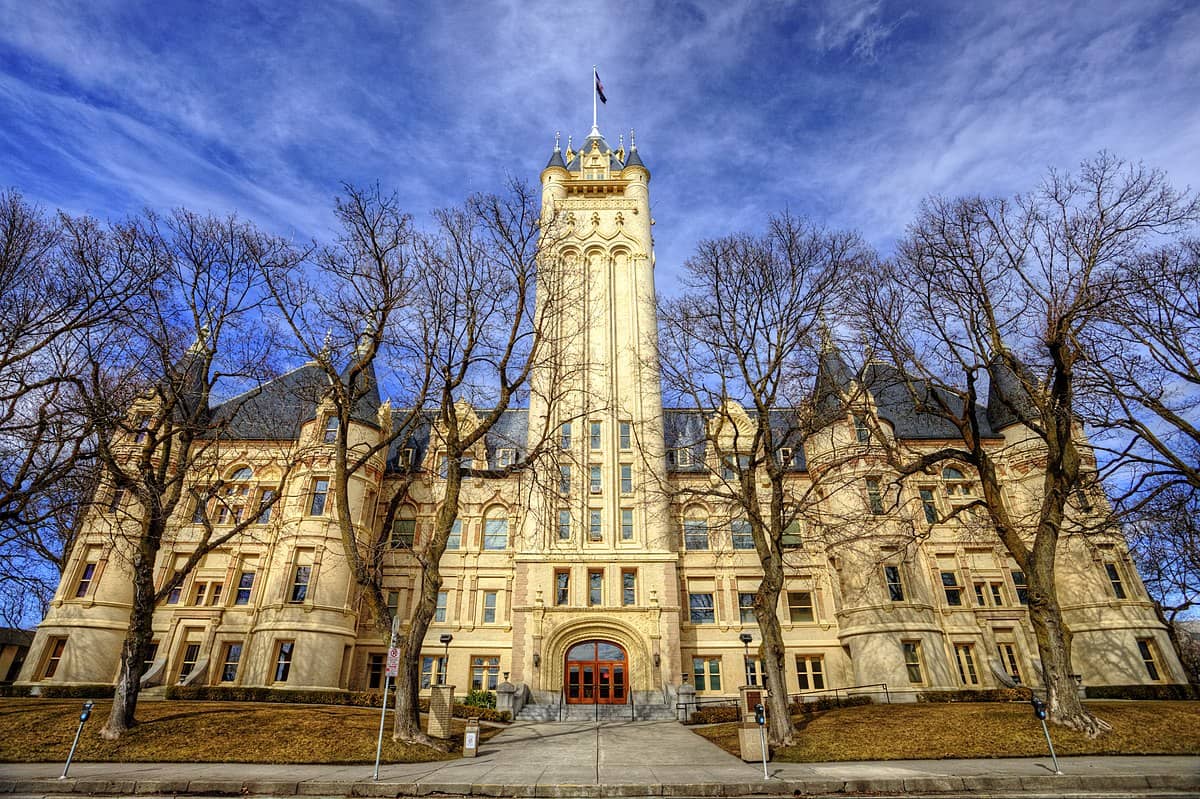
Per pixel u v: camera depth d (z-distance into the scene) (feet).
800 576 131.54
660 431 129.39
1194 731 60.85
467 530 136.77
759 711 52.08
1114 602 113.39
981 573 128.36
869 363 80.94
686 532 135.03
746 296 80.23
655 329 144.87
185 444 77.82
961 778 47.34
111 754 58.59
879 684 110.52
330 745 61.98
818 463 129.29
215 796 46.44
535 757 63.36
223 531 129.90
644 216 159.94
